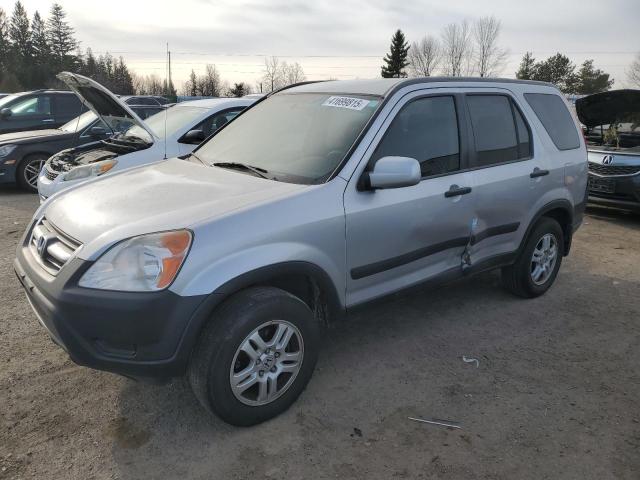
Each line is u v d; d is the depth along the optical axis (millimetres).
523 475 2625
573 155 4898
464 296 4879
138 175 3547
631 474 2650
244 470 2615
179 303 2523
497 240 4254
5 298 4508
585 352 3891
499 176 4094
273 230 2795
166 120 6730
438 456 2742
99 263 2539
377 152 3346
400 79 3803
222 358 2666
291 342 2980
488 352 3844
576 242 6969
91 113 9445
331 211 3039
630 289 5230
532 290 4750
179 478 2555
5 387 3223
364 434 2898
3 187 9789
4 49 77812
